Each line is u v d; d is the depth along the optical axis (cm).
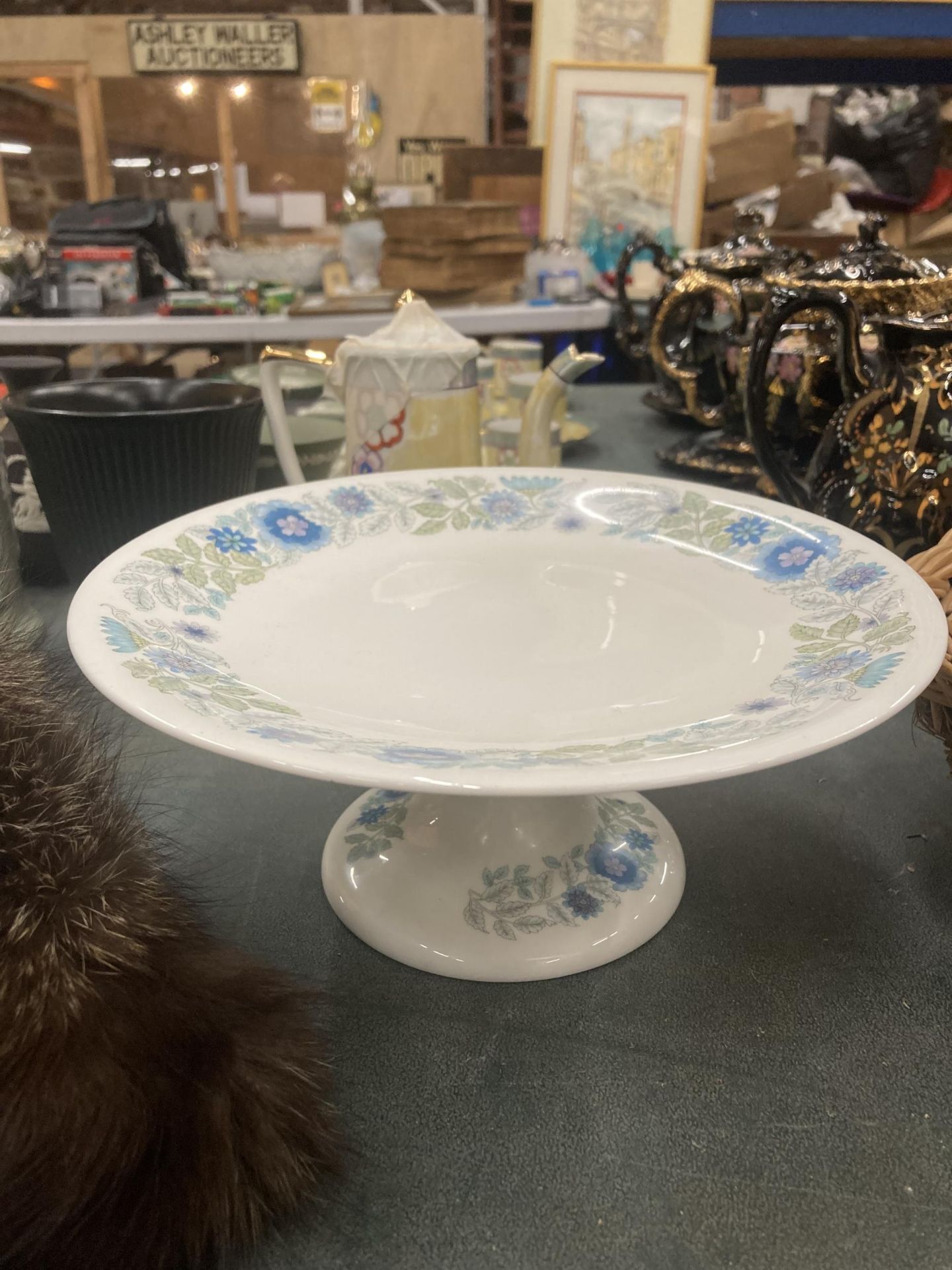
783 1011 39
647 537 50
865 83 184
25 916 27
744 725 30
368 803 51
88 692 37
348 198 167
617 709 35
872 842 50
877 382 58
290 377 102
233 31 200
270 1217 30
